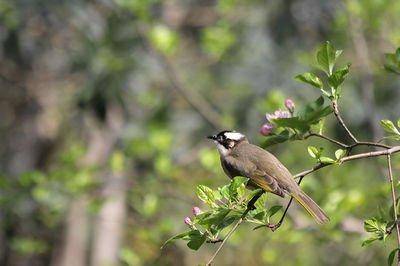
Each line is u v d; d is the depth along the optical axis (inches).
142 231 617.0
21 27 708.7
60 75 768.3
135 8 639.8
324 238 543.5
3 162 849.5
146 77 707.4
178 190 629.9
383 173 531.5
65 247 772.6
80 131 784.3
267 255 589.3
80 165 713.0
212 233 272.8
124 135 721.0
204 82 728.3
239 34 712.4
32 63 768.9
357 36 617.6
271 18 708.7
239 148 353.4
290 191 329.1
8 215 697.6
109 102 674.8
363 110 661.3
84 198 629.9
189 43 761.6
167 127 714.2
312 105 281.9
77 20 686.5
